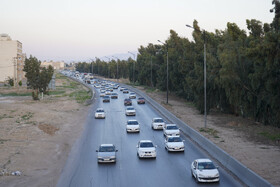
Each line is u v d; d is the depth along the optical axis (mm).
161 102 67000
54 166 24250
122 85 128125
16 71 136000
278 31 33719
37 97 76188
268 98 37844
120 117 51406
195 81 52594
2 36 143125
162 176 21078
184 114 52719
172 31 81812
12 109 57875
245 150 27766
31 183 20109
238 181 19703
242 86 42406
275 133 35719
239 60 42000
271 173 20703
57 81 163500
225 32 48438
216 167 20125
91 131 39562
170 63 78875
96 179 20766
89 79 161000
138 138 35031
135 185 19312
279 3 37281
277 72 35062
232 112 52094
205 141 29188
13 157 26031
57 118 48969
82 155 27750
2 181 20156
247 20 45062
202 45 57594
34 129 38812
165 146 29719
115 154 25734
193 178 20531
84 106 65688
